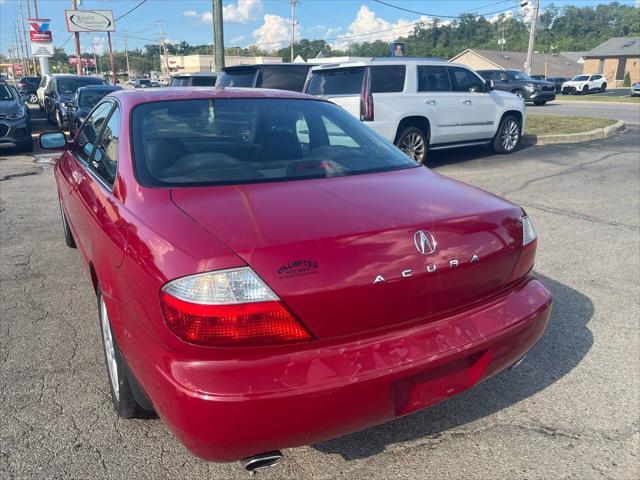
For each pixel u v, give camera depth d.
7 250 5.27
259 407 1.82
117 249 2.26
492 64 61.16
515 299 2.44
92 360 3.27
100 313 2.81
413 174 2.91
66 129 14.26
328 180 2.67
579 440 2.61
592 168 9.04
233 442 1.85
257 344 1.88
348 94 8.78
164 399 1.91
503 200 2.64
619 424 2.72
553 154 10.60
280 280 1.88
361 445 2.59
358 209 2.27
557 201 6.94
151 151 2.68
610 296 4.14
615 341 3.49
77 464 2.41
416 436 2.65
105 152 3.13
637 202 6.84
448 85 9.61
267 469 2.42
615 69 67.88
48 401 2.86
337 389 1.90
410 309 2.11
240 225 2.06
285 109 3.22
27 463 2.41
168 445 2.55
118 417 2.74
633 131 14.21
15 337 3.54
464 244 2.24
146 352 2.01
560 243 5.32
